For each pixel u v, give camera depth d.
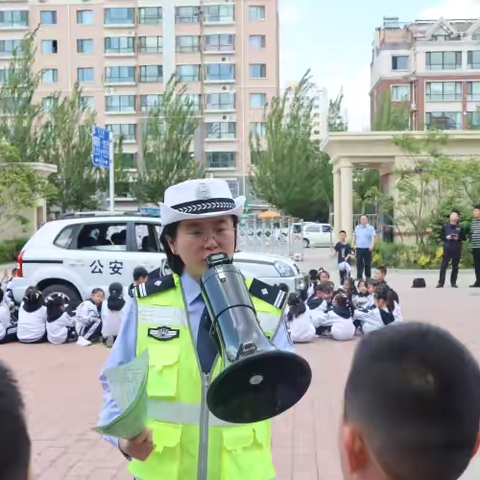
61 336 8.57
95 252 9.70
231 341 1.67
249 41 58.44
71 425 5.26
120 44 57.84
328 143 23.50
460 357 1.13
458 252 14.17
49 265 9.69
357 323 8.83
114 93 57.97
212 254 1.99
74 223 9.88
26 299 8.76
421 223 20.20
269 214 27.06
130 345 2.17
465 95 57.50
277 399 1.71
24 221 27.02
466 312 10.63
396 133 22.02
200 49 58.38
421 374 1.10
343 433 1.18
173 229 2.20
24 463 1.17
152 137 46.62
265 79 58.34
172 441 2.02
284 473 4.29
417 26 60.91
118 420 1.78
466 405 1.09
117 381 1.88
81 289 9.61
